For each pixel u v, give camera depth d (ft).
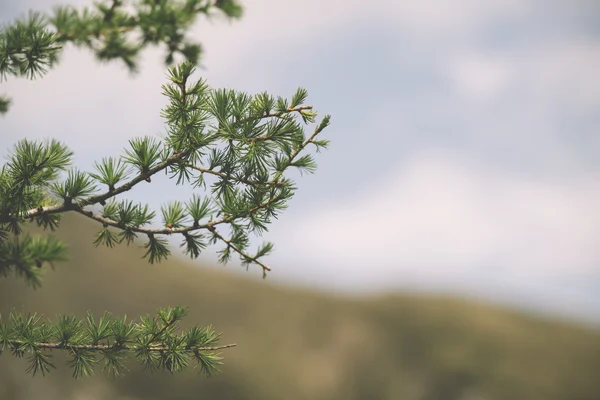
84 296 54.54
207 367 7.89
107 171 7.46
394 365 61.21
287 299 70.33
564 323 76.38
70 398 40.98
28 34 6.84
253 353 58.34
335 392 56.65
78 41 7.11
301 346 61.87
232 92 7.65
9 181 7.48
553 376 63.31
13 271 8.50
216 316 63.87
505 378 61.57
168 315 7.92
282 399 52.31
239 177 7.82
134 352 7.84
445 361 61.98
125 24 7.29
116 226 7.70
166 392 46.29
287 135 7.66
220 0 7.41
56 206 7.52
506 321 73.26
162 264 68.49
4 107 8.59
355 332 65.10
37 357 7.55
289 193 7.89
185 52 7.59
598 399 62.95
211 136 7.59
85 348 7.64
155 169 7.50
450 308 71.82
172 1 7.29
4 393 38.55
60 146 7.53
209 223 7.95
